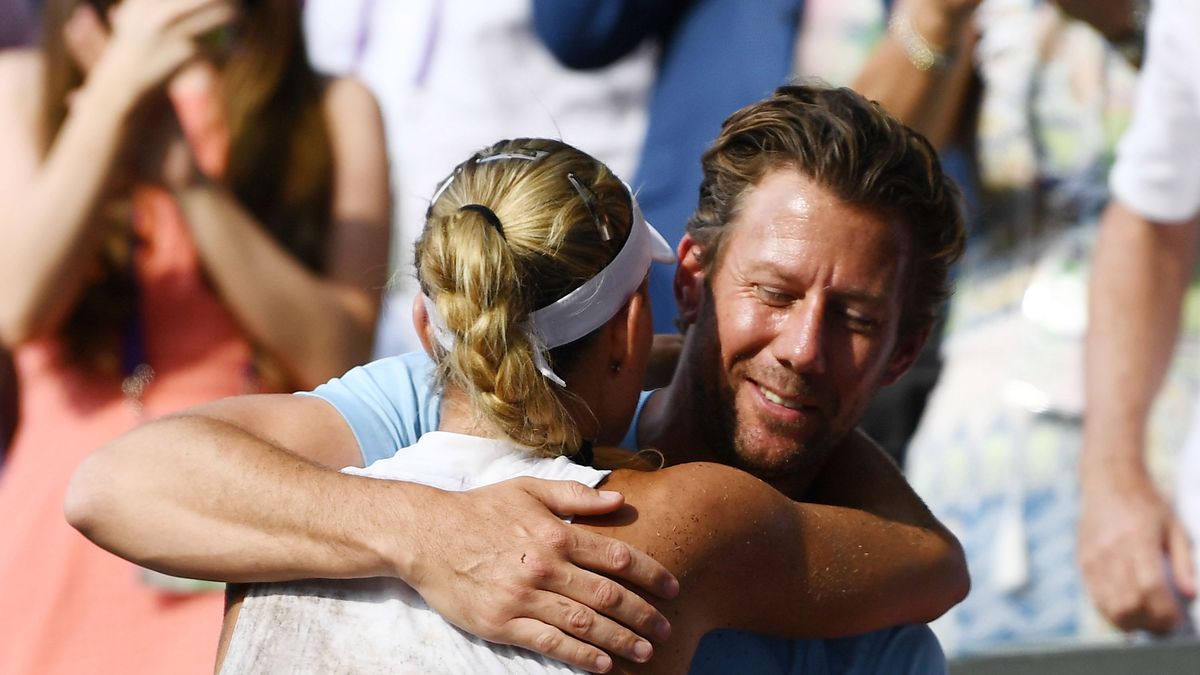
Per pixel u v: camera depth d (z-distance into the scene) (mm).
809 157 6625
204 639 10391
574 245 6039
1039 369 12273
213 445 6289
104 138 11031
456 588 5637
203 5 11305
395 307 12609
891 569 6625
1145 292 11961
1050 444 12180
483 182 6180
